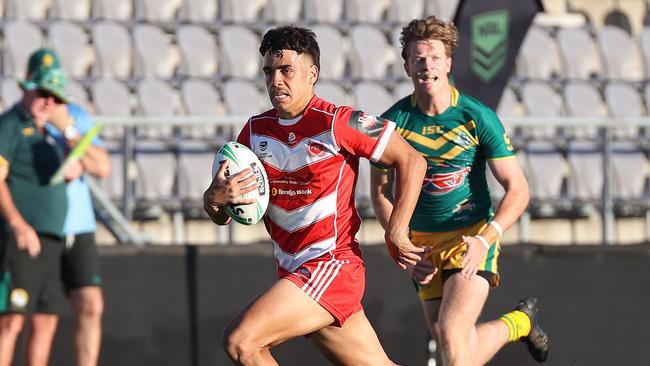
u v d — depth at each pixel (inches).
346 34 1587.1
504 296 1089.4
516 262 1093.8
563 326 1099.3
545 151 1395.2
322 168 601.0
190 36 1508.4
